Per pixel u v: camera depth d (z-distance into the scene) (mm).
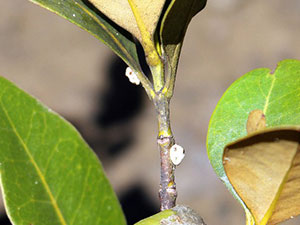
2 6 963
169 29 183
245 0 927
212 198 753
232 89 207
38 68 905
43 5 187
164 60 186
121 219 193
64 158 191
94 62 908
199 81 859
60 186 189
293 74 208
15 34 938
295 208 167
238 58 875
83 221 190
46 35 938
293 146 152
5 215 730
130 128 836
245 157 158
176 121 816
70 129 192
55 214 187
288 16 905
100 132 834
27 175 185
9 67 906
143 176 790
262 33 893
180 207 181
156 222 177
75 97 871
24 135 187
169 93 187
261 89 206
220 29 905
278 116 203
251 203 168
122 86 875
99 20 194
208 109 830
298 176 160
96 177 193
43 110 190
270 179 162
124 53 192
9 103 186
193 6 180
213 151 203
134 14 182
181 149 186
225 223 736
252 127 174
